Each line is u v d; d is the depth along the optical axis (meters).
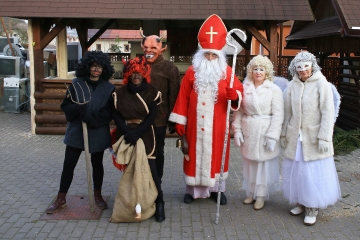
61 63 9.35
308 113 3.88
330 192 3.92
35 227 3.86
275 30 7.59
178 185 5.15
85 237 3.68
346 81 9.87
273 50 7.63
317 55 10.67
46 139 7.48
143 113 3.84
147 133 3.94
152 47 4.24
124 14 7.11
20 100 10.77
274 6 7.34
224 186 4.48
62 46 9.30
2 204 4.39
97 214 4.13
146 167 3.86
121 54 12.40
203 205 4.47
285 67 12.66
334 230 3.90
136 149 3.83
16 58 11.02
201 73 4.11
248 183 4.41
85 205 4.37
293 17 7.17
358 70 8.82
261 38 7.60
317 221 4.10
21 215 4.12
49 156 6.38
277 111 4.07
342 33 7.54
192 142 4.24
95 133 4.04
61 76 9.40
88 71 3.95
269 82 4.14
